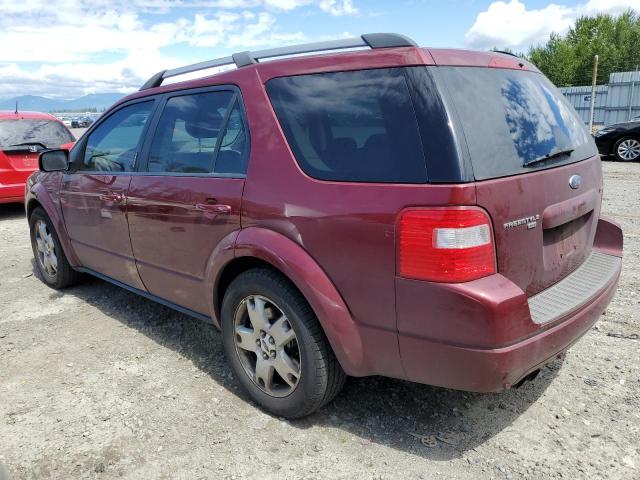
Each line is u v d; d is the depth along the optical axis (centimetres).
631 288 448
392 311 230
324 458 255
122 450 265
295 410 277
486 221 215
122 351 372
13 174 827
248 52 311
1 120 841
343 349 249
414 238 218
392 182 227
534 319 227
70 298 482
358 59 251
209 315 327
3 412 300
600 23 6091
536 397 298
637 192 888
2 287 520
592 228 306
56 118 940
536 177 241
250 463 253
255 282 278
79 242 445
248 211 278
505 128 239
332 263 246
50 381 333
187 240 323
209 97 320
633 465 243
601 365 329
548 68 5825
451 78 232
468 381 220
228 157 299
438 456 253
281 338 274
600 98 2880
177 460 257
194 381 329
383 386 314
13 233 772
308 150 260
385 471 245
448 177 213
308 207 251
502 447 258
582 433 267
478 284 213
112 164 397
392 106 233
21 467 254
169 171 341
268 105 280
